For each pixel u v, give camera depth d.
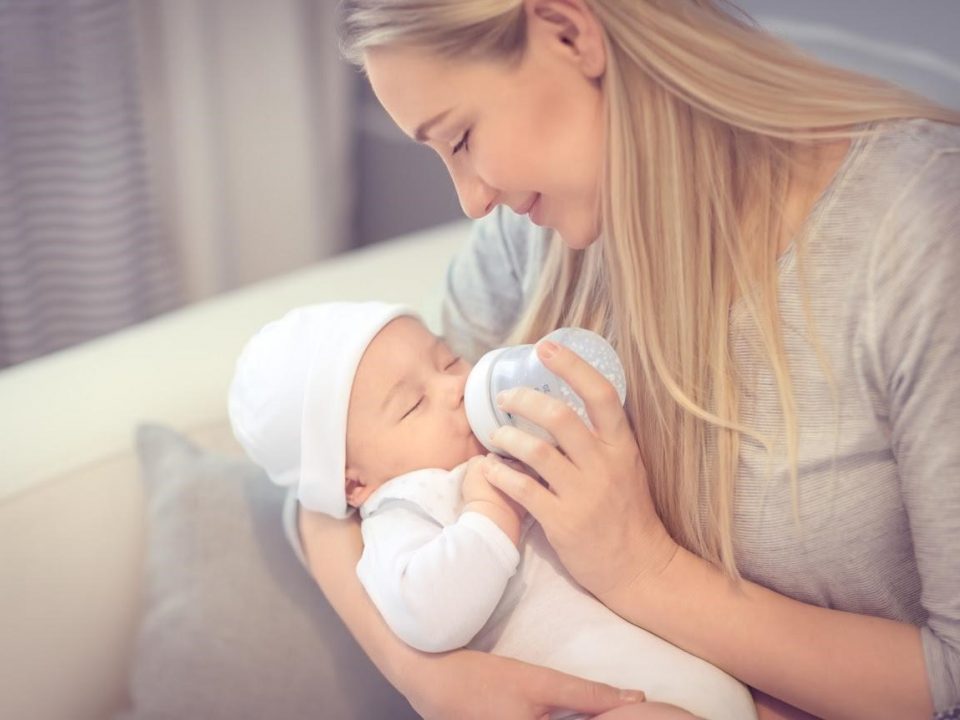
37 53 2.05
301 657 1.44
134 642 1.54
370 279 1.82
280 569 1.47
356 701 1.44
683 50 1.02
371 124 2.61
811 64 1.07
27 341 2.18
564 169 1.04
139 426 1.55
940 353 0.96
